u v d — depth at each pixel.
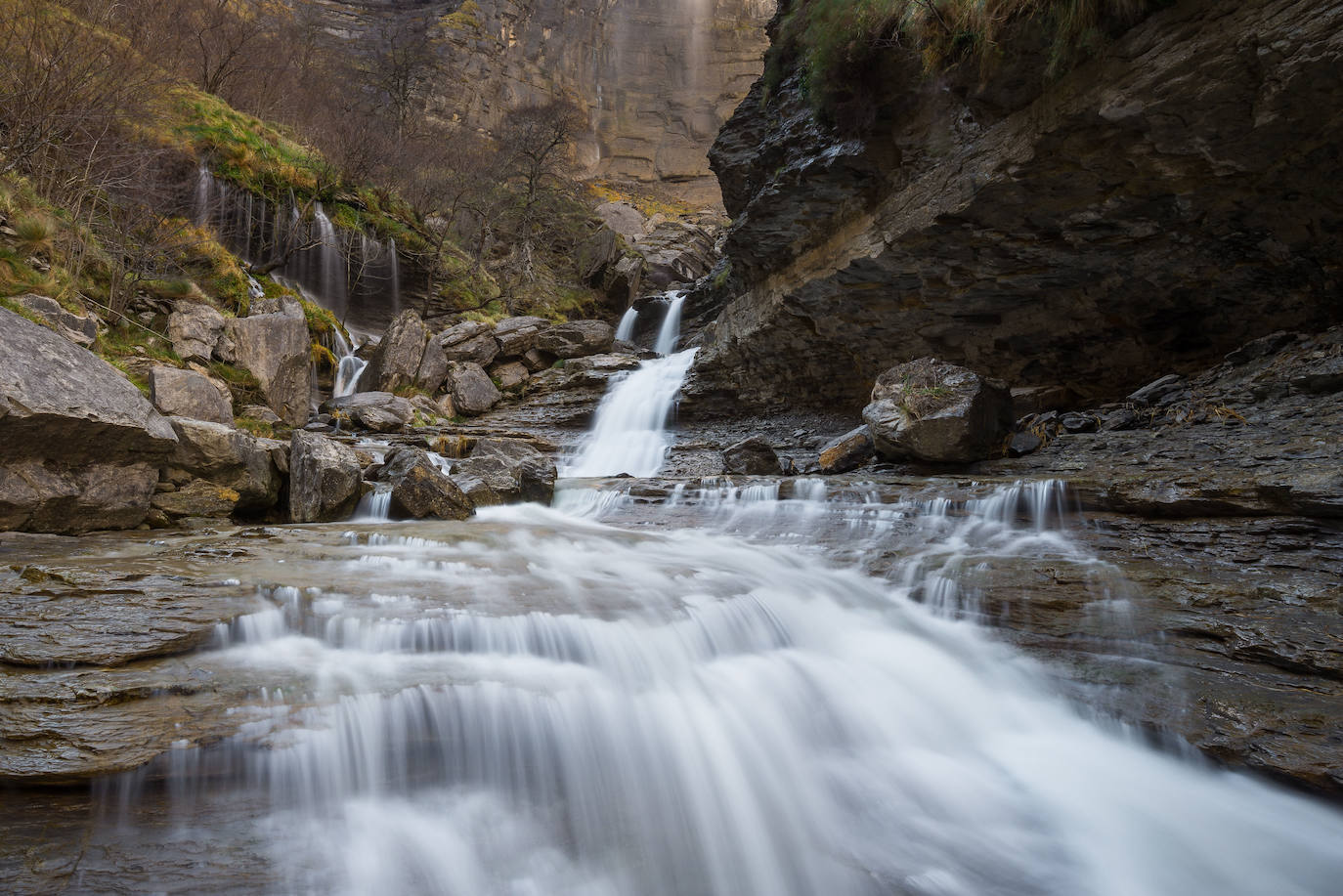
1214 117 7.41
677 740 4.15
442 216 28.72
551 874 3.39
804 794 4.12
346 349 19.02
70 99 12.62
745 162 15.30
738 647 5.13
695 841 3.75
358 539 6.55
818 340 14.54
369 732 3.52
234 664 3.84
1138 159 8.26
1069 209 9.28
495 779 3.74
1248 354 9.24
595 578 5.78
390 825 3.38
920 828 3.97
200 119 20.00
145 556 5.46
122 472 6.89
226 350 12.76
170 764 3.12
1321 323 9.05
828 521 7.95
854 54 10.55
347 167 23.83
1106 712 4.61
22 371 6.18
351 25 44.91
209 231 18.08
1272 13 6.63
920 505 7.66
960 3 8.69
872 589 6.38
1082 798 4.18
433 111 42.88
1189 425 8.60
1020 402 11.35
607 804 3.84
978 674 5.27
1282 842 3.82
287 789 3.29
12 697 3.28
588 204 43.22
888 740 4.64
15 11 13.10
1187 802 4.09
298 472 8.37
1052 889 3.55
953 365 9.77
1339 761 3.79
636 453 14.90
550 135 35.25
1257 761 3.97
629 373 19.20
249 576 4.94
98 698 3.34
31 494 6.15
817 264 12.97
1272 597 4.99
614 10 54.34
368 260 23.48
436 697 3.71
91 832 3.00
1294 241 8.47
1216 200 8.44
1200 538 5.81
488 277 29.80
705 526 8.41
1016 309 11.41
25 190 11.75
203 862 2.97
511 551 6.53
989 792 4.23
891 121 10.95
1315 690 4.33
